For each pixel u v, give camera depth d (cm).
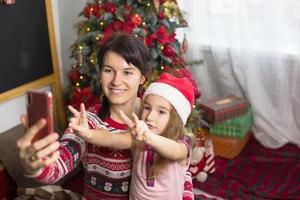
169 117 106
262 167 239
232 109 249
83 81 232
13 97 225
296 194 212
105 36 206
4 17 213
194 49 266
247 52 252
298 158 247
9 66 221
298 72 247
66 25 276
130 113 111
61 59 281
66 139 101
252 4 243
